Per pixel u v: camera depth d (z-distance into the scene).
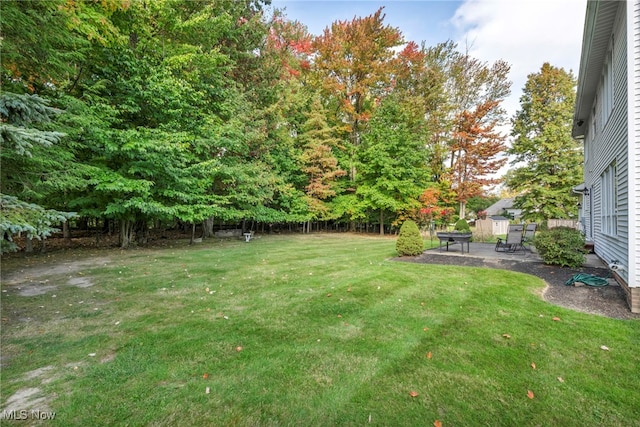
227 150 13.18
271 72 16.84
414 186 18.66
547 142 18.56
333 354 2.97
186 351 3.01
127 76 9.70
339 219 22.12
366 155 19.27
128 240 11.33
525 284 5.70
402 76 20.89
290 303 4.57
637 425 2.03
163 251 10.33
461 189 19.84
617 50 5.76
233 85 14.37
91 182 8.58
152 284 5.66
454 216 22.20
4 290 5.20
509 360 2.87
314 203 19.52
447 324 3.75
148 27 9.89
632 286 4.27
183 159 10.75
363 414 2.12
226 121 13.54
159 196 11.12
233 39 14.84
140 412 2.11
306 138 19.12
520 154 19.69
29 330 3.49
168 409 2.14
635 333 3.45
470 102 20.62
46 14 4.96
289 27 20.27
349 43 20.25
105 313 4.08
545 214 18.69
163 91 9.80
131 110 9.47
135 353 2.96
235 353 2.98
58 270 6.90
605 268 6.89
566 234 7.21
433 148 20.95
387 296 4.96
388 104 18.88
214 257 9.00
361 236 18.64
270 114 16.33
